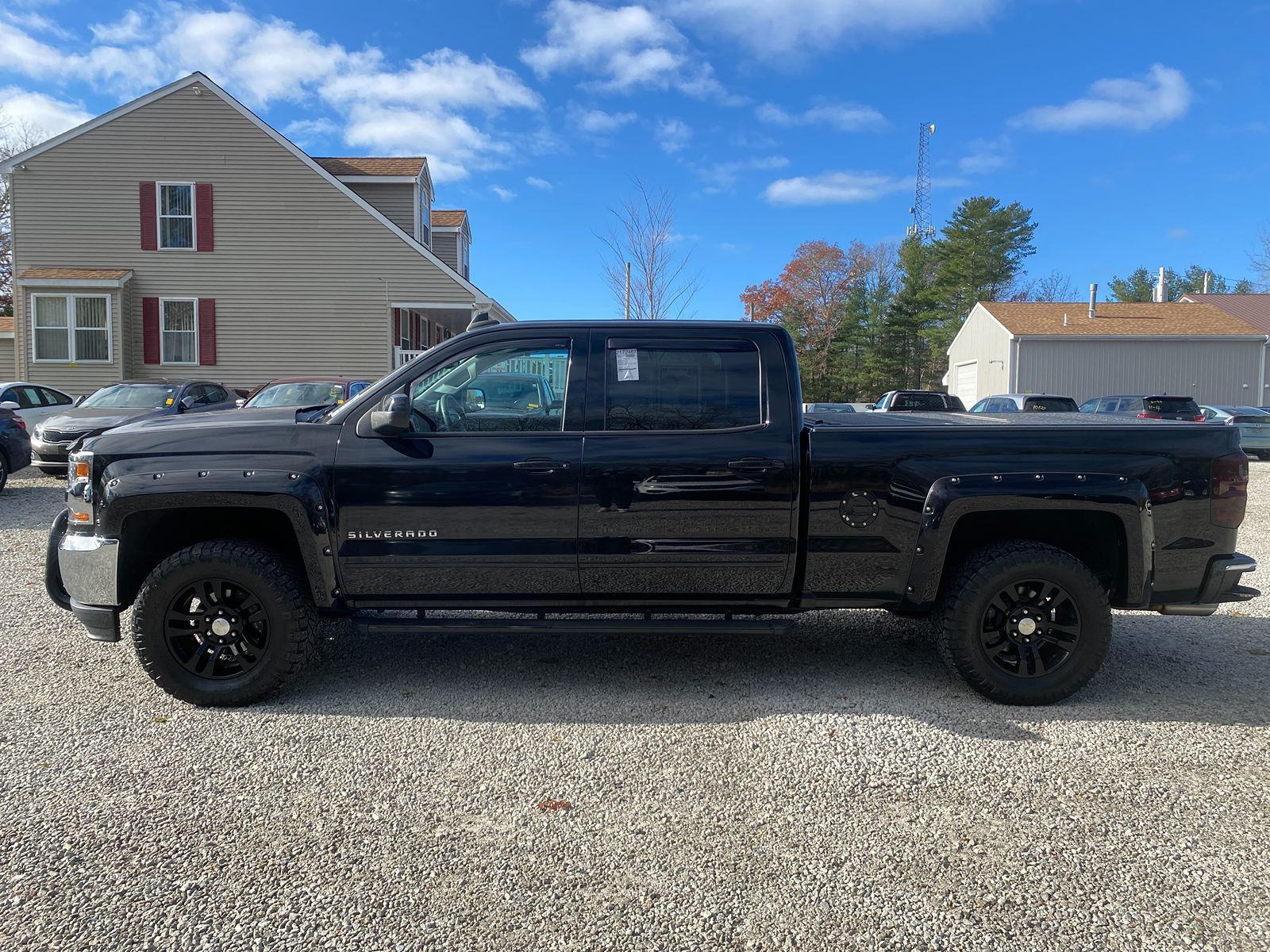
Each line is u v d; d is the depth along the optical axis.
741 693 4.17
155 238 20.59
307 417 4.25
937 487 3.92
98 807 3.03
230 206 20.58
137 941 2.32
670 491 3.93
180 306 20.91
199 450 3.92
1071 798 3.14
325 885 2.58
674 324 4.10
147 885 2.57
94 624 3.99
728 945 2.33
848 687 4.25
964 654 3.97
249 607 3.97
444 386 4.07
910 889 2.58
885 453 3.95
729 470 3.94
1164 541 3.97
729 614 4.23
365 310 20.86
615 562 3.98
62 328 20.44
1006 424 4.11
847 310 53.25
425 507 3.91
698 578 4.04
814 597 4.08
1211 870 2.68
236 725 3.76
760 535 3.98
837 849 2.80
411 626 4.07
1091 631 3.94
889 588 4.05
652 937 2.36
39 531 8.48
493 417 4.05
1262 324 33.81
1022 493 3.88
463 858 2.73
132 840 2.81
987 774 3.31
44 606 5.68
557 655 4.76
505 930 2.38
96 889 2.54
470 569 3.99
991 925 2.42
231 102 20.30
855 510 3.97
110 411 12.81
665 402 4.03
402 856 2.74
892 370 51.59
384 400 3.97
